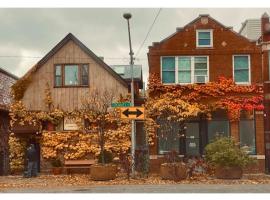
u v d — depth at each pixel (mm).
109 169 23688
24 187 21125
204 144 27719
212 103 27750
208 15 28500
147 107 27688
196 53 28266
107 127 28469
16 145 29016
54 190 19641
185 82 28172
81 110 28656
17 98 28906
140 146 28172
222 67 28156
